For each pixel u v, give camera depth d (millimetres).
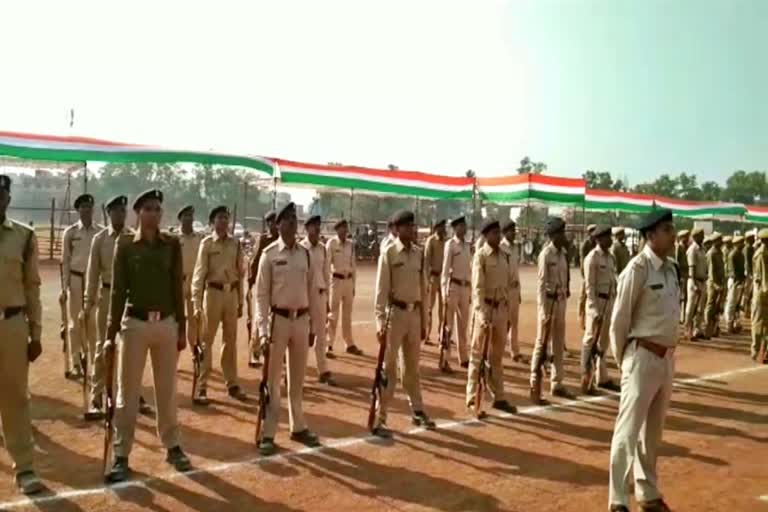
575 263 34938
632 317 4941
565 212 37531
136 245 5539
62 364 9469
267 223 9602
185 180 45406
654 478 5062
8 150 14281
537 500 5152
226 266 7930
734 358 12031
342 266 11047
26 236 5242
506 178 21234
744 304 17688
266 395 6164
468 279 10477
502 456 6195
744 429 7371
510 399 8484
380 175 21906
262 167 18938
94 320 7238
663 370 4875
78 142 15305
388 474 5637
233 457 5949
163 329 5602
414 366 7055
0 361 5062
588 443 6660
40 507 4777
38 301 5332
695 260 13891
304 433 6484
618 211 34500
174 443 5742
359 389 8711
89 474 5434
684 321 14570
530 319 16672
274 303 6270
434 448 6375
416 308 6965
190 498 5004
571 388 9195
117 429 5492
